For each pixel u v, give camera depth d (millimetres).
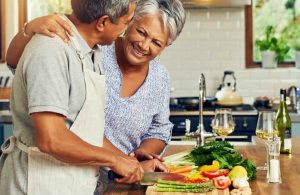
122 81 2307
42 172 1734
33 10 5441
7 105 5000
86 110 1728
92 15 1694
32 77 1593
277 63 5438
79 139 1655
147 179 1961
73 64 1667
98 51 1880
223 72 5461
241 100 5184
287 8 5434
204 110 4914
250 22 5438
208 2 5074
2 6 5367
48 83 1587
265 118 2514
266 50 5426
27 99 1659
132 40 2176
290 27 5434
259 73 5434
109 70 2275
